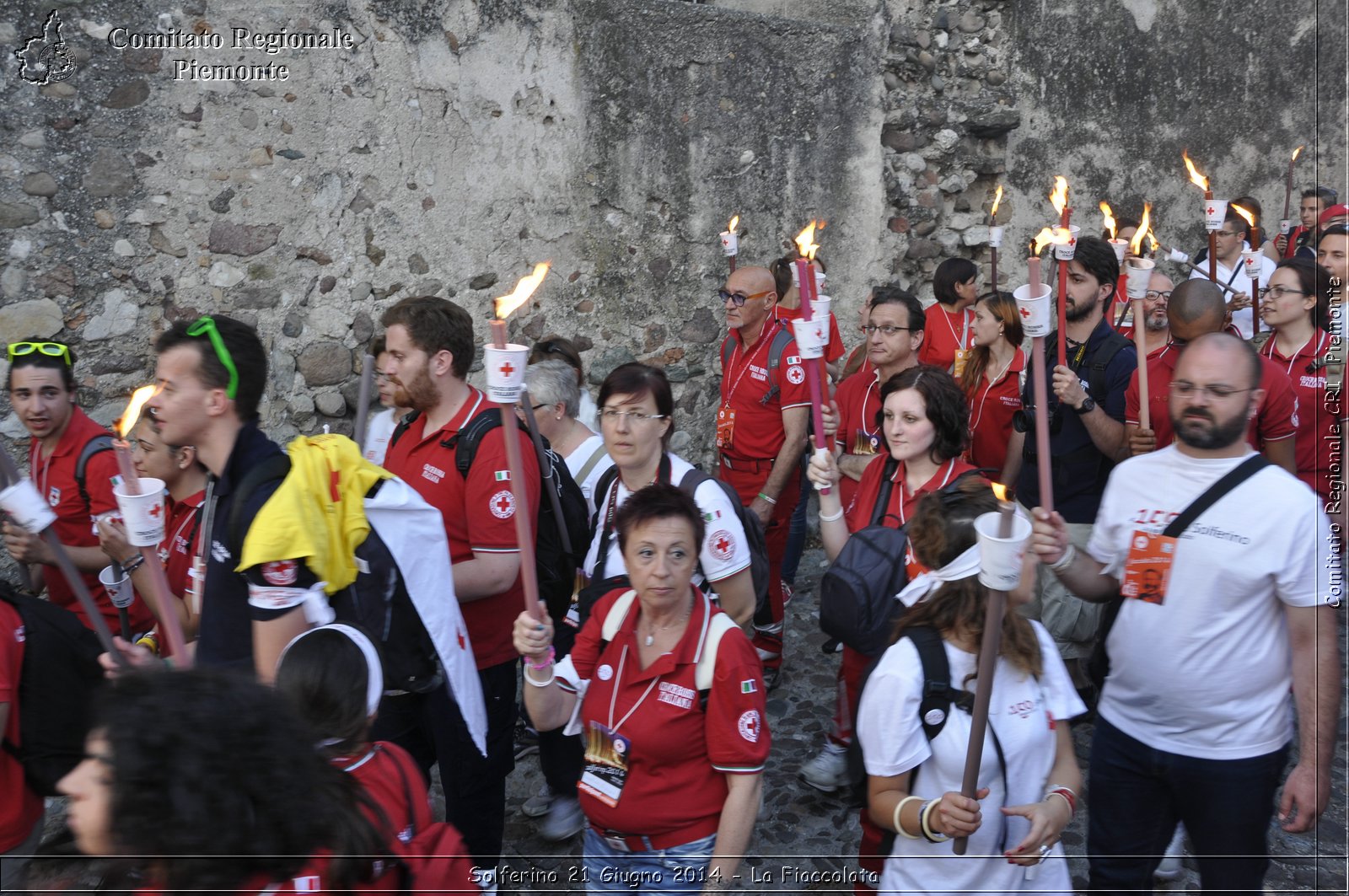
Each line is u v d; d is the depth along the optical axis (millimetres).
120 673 1558
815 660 5336
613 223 6227
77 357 4797
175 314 5012
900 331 4531
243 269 5152
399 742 3018
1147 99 8211
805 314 2824
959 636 2363
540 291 6055
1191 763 2631
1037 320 2449
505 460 3232
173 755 1438
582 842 3828
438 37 5523
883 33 6938
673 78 6262
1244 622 2557
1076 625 4109
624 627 2604
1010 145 7742
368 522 2572
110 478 3588
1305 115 8883
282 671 2031
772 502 4750
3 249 4609
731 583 3109
